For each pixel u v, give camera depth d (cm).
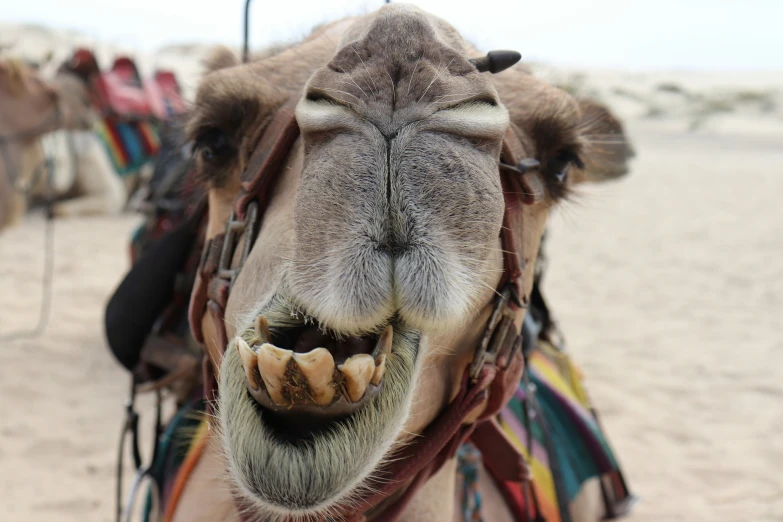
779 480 241
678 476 240
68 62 461
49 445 240
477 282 59
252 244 75
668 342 363
